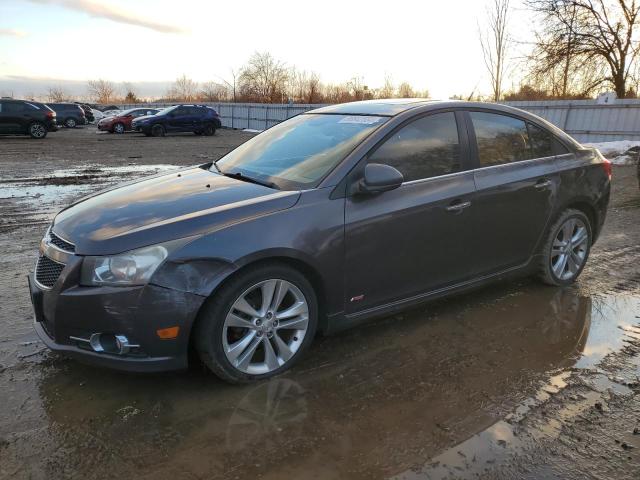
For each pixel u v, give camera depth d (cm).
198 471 235
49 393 294
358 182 326
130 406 282
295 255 300
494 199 391
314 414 278
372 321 392
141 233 276
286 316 311
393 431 265
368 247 331
